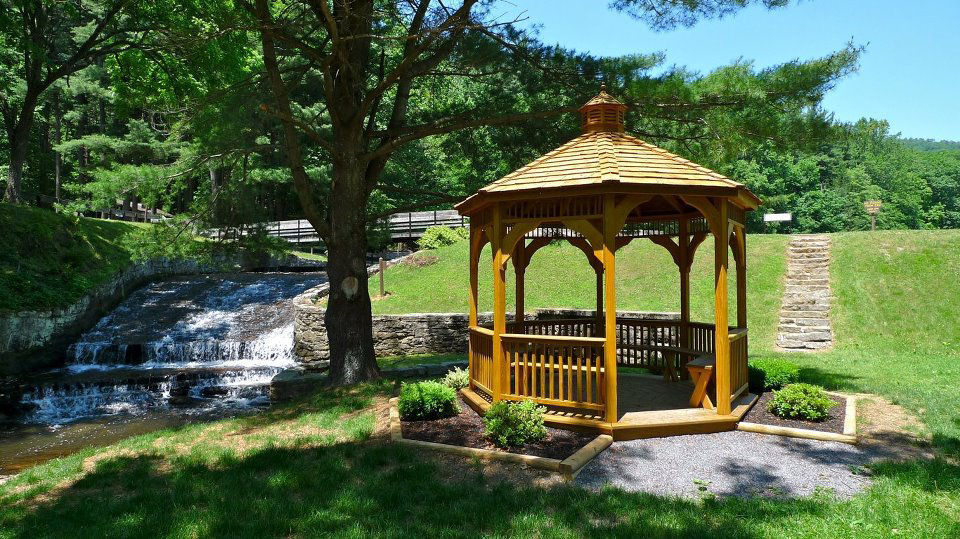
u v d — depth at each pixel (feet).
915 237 63.41
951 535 14.61
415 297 67.31
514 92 41.55
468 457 21.65
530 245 35.99
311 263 108.78
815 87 33.86
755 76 34.83
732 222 26.86
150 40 62.13
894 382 34.73
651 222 38.47
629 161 25.23
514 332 34.94
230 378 52.47
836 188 214.69
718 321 25.58
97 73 92.27
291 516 16.75
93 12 75.46
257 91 39.78
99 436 38.65
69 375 53.42
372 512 16.94
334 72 39.58
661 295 62.90
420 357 54.65
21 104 92.63
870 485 18.67
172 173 42.24
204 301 75.31
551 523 15.85
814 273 61.31
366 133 41.14
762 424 25.26
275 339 61.67
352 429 26.11
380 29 39.75
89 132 116.67
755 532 14.96
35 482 22.41
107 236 80.94
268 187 106.42
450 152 47.11
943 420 25.68
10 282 58.44
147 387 50.03
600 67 38.11
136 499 18.72
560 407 26.16
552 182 24.61
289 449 23.41
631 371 40.98
